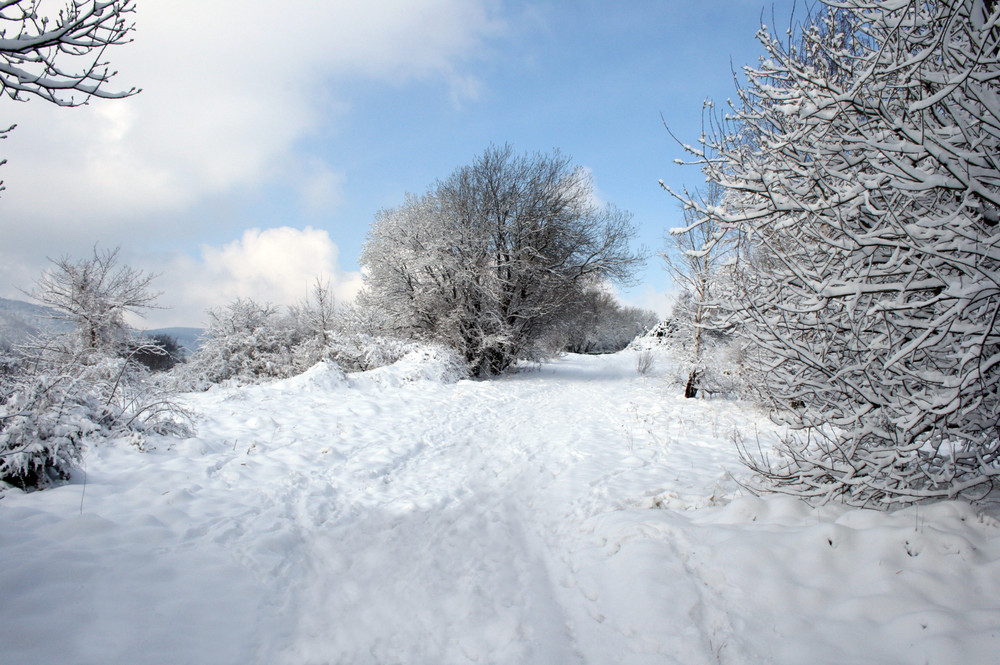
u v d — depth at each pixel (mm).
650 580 3537
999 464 4125
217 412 9422
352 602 3660
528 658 2957
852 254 4051
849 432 4102
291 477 6203
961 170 3209
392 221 21953
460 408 12617
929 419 3625
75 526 3922
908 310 3961
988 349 3750
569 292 24422
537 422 11367
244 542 4332
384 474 6953
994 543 3283
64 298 14156
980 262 3291
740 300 4785
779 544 3664
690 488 5844
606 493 5902
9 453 4625
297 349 20359
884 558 3311
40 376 5746
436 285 21344
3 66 3277
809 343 4453
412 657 3008
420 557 4398
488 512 5574
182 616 3178
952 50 3332
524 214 22750
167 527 4367
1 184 3309
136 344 14547
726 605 3232
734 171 5133
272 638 3182
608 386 19234
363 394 12984
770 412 5062
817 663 2623
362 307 22438
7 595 2953
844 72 4445
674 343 16281
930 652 2494
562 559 4375
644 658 2904
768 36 4699
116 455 6055
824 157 4074
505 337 21531
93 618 2963
